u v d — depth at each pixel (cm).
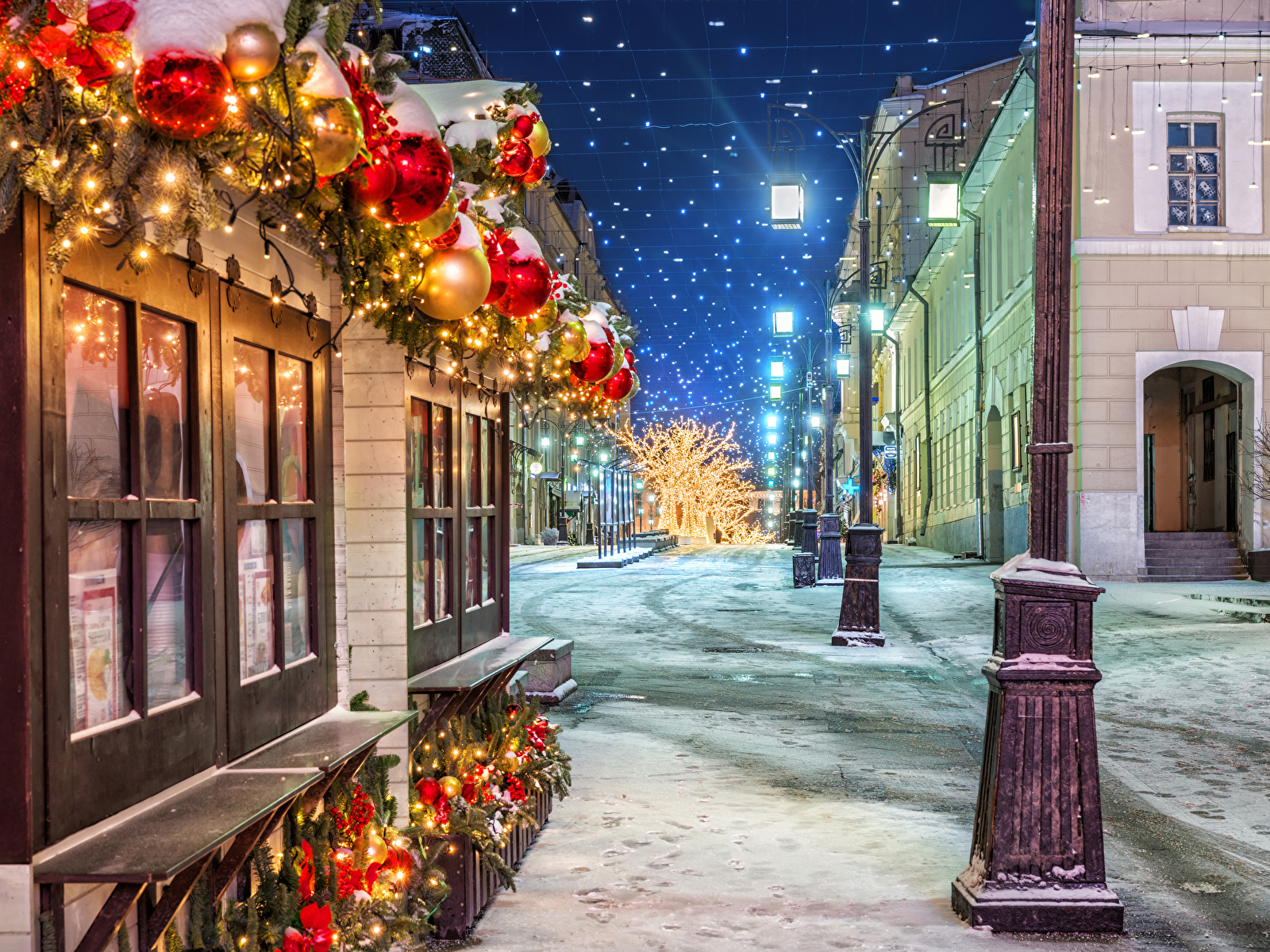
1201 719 1024
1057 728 486
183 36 224
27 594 241
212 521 332
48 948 244
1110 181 2533
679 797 725
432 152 328
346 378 476
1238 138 2527
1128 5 2556
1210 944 465
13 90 224
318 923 340
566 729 969
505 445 696
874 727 977
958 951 451
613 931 476
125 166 234
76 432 266
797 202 1938
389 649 479
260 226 333
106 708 277
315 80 256
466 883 471
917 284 4759
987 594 2317
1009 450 3234
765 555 5169
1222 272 2517
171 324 314
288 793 305
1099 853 482
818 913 498
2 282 241
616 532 5062
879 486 5616
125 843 260
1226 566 2514
